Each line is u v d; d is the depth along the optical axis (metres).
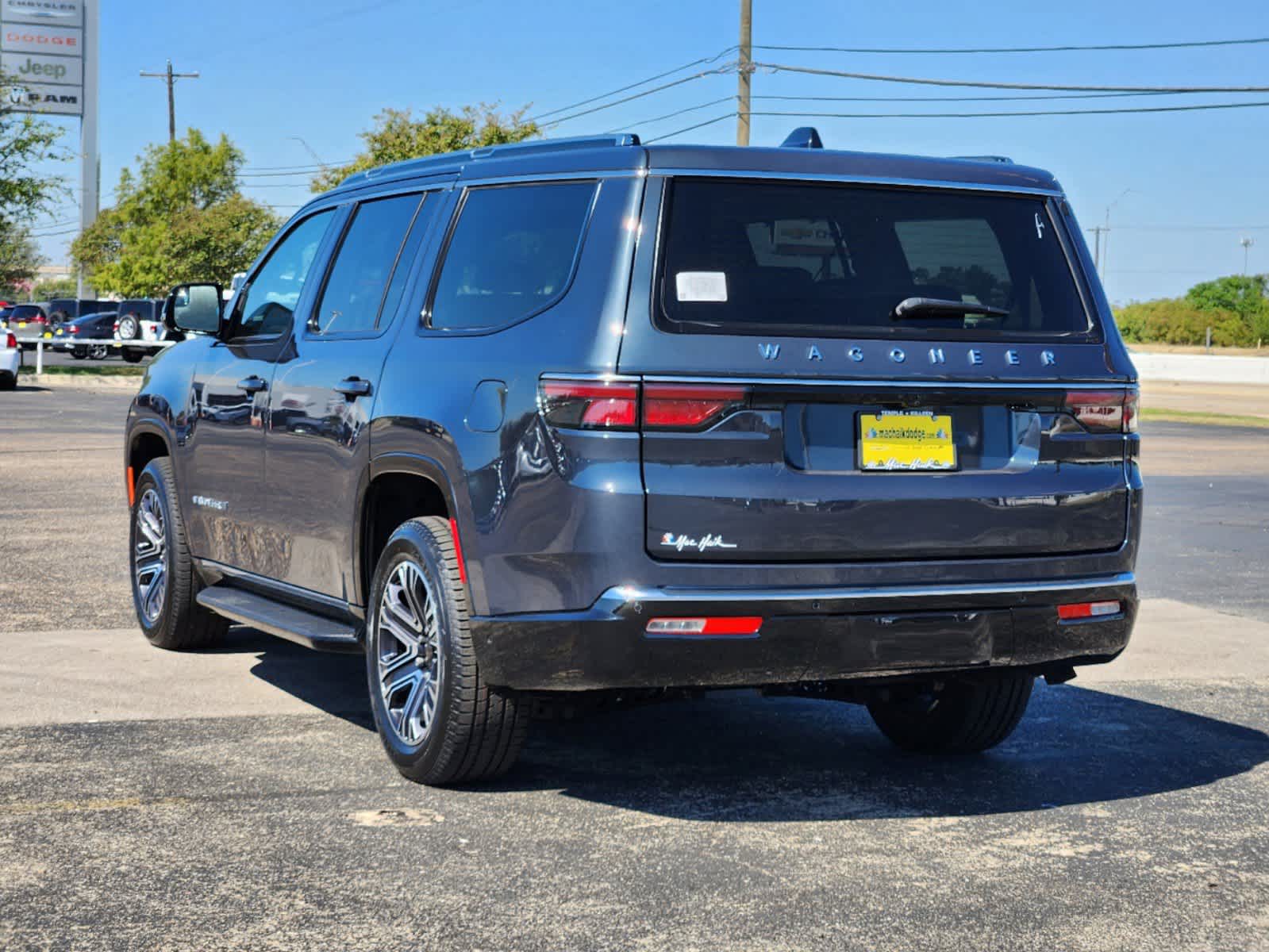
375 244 5.88
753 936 3.84
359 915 3.94
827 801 5.08
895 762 5.64
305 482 5.87
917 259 4.85
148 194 68.25
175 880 4.19
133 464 7.76
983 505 4.75
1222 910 4.09
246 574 6.53
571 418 4.49
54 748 5.54
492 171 5.28
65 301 59.03
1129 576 5.04
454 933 3.83
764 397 4.51
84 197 108.00
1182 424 30.56
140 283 64.06
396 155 45.12
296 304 6.32
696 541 4.44
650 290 4.52
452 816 4.82
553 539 4.50
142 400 7.47
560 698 4.70
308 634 5.70
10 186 43.66
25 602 8.52
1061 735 6.11
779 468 4.52
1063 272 5.07
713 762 5.56
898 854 4.52
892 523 4.63
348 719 6.06
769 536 4.49
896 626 4.61
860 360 4.62
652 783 5.25
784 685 4.81
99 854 4.40
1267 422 31.34
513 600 4.64
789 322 4.60
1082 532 4.93
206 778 5.19
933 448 4.72
